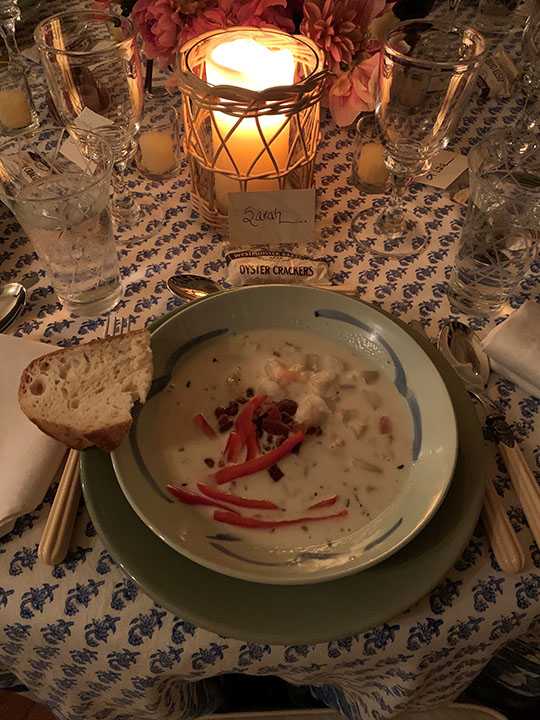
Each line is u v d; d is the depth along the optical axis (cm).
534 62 104
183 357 65
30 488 55
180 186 93
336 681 65
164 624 51
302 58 77
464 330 71
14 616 51
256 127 70
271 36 76
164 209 89
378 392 63
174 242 84
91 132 74
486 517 55
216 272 80
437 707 70
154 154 93
